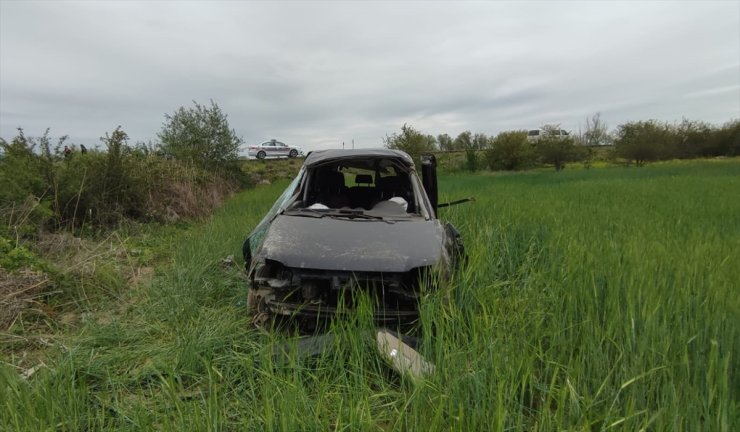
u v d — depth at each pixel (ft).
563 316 10.82
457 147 182.91
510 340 9.47
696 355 8.42
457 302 11.98
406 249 11.86
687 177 61.05
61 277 15.88
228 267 18.60
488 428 7.26
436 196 18.78
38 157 26.68
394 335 10.48
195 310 13.57
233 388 9.25
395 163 17.01
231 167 63.93
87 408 8.23
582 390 8.39
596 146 180.86
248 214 30.37
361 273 11.14
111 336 11.91
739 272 13.70
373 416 8.37
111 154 30.12
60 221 25.08
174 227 30.71
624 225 23.13
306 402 7.97
